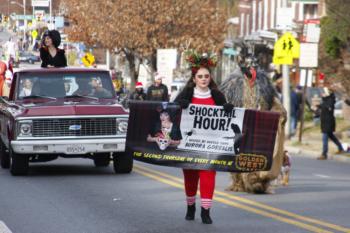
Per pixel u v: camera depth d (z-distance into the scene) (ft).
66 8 219.41
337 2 130.72
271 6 223.51
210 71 43.55
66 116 63.82
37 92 69.05
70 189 58.08
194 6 227.20
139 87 114.73
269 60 222.48
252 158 43.65
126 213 47.52
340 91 133.69
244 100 55.01
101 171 70.38
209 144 43.39
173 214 47.09
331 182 68.44
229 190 57.82
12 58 148.66
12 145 63.87
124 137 64.85
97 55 314.35
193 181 44.42
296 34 162.81
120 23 215.51
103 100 68.64
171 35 224.74
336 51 142.92
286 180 63.77
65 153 63.98
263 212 47.93
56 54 72.69
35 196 54.49
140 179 64.23
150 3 216.54
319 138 125.90
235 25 276.82
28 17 196.13
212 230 41.86
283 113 55.21
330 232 41.52
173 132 43.21
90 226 43.21
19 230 42.09
